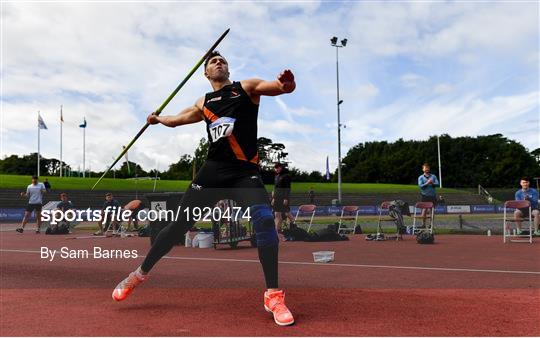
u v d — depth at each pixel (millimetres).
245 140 2982
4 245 8602
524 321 2725
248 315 2893
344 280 4316
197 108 3275
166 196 8109
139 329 2557
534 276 4551
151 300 3346
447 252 7086
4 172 86625
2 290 3748
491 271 4902
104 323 2688
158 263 5758
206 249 7855
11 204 28734
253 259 6215
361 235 11359
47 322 2709
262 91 2893
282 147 87562
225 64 3172
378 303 3230
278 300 2781
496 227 13516
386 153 98750
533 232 10062
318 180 92812
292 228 9734
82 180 40938
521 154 84625
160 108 3549
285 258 6293
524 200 9297
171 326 2621
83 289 3795
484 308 3064
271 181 47719
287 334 2467
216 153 3018
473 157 88062
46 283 4098
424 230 9680
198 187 3084
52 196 29484
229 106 2973
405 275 4629
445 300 3330
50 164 96688
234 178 3006
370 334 2467
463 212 37125
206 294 3584
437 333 2482
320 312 2967
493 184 85875
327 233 9398
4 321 2732
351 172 95125
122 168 52812
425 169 11555
